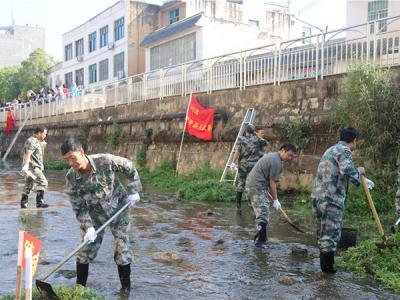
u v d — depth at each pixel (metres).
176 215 9.50
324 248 5.45
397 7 16.28
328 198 5.39
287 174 11.52
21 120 33.59
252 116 12.63
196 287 5.07
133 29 33.41
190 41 26.81
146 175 16.80
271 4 34.19
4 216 9.29
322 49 11.22
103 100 22.41
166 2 32.22
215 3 30.22
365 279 5.32
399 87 9.12
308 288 5.03
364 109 9.23
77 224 8.53
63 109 26.92
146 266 5.85
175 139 16.09
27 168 10.07
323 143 10.77
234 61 13.94
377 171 9.15
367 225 7.91
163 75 17.44
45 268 5.68
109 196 4.71
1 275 5.39
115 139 20.44
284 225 8.34
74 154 4.37
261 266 5.86
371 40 10.23
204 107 14.88
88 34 39.38
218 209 10.20
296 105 11.71
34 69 51.19
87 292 4.41
